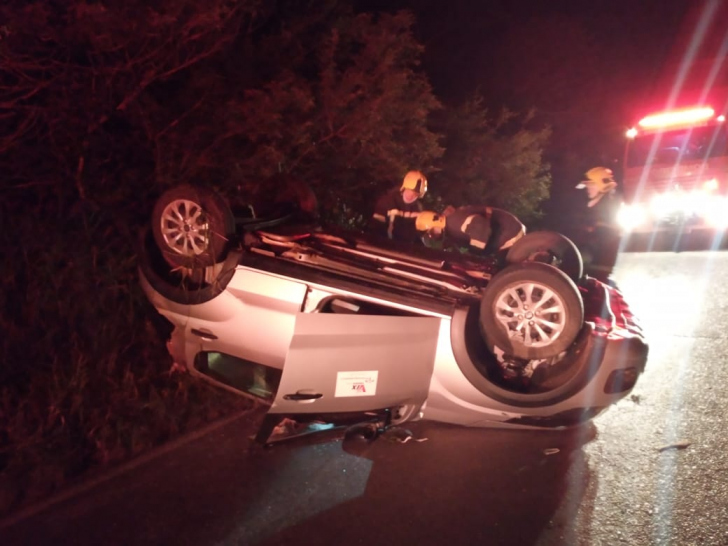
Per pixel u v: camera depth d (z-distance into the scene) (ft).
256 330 16.37
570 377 15.62
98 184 23.50
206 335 16.98
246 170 25.93
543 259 18.16
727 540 12.82
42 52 22.17
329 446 17.21
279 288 16.24
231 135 26.25
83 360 17.89
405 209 22.90
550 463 16.17
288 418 16.02
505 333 15.14
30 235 20.24
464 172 46.37
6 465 15.34
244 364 17.44
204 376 17.58
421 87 36.27
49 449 15.65
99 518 13.94
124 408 17.52
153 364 19.43
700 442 16.81
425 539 13.15
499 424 16.28
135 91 23.15
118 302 20.62
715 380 20.97
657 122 48.88
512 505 14.35
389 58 31.71
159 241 17.30
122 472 15.92
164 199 17.12
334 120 30.48
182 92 26.07
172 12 22.35
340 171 31.17
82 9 20.49
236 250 16.79
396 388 15.66
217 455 16.74
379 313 16.55
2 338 17.76
